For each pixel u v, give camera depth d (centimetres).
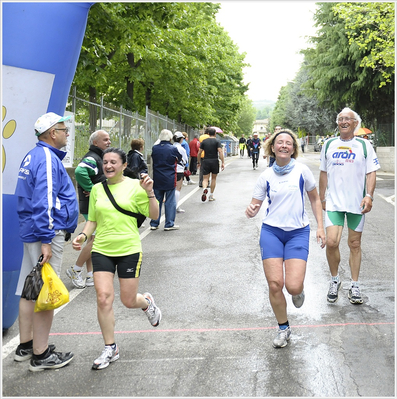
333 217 572
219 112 3850
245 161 3791
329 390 371
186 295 604
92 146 651
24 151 477
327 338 465
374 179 561
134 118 1811
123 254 432
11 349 456
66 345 464
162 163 991
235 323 511
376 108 3177
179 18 1177
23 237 426
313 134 6406
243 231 990
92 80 1325
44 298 402
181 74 2212
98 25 1120
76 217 440
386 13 1903
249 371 403
